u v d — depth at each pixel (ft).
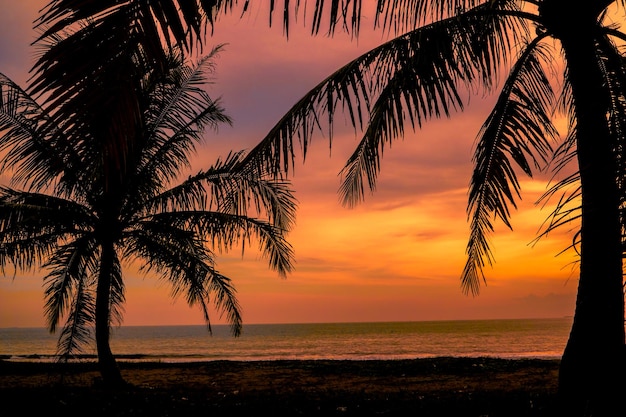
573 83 13.91
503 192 19.29
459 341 227.20
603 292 13.83
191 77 35.78
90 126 5.13
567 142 10.69
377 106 16.85
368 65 15.25
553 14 14.47
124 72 5.19
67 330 34.63
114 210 34.94
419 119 15.51
